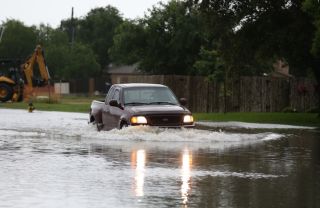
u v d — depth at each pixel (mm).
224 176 27734
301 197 22906
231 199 22469
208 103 92875
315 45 66000
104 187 24688
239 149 38875
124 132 44375
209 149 38469
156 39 142000
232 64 83750
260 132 53125
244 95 94562
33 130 53438
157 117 44562
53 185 25062
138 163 31641
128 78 94000
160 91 47781
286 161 33156
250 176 27797
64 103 123625
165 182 26000
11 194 23125
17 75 123938
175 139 43375
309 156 35531
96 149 37906
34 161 32250
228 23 80250
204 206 21250
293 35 75125
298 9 75125
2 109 97688
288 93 97000
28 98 124375
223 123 65750
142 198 22516
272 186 25203
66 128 55344
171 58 141625
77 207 20922
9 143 41844
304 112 93062
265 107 96062
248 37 80625
